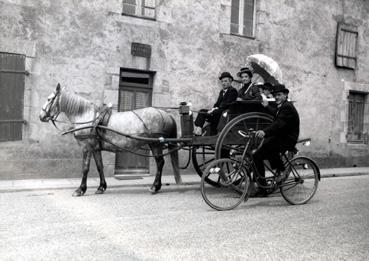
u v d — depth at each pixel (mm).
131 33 9977
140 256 4184
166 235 4953
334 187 9156
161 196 7551
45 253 4215
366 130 14586
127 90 10258
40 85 9031
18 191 7723
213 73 11188
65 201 6871
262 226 5457
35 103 8992
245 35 11984
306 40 13031
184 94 10750
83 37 9430
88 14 9469
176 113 10633
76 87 9391
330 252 4395
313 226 5492
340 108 13852
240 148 7223
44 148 9109
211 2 11094
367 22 14578
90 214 5965
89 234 4934
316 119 13266
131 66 10000
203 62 11016
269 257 4215
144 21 10125
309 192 7227
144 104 10484
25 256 4117
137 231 5105
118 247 4461
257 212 6344
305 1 12992
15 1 8734
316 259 4176
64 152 9328
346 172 11961
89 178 9414
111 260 4047
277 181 6867
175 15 10555
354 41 14219
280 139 6812
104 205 6609
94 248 4410
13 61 8742
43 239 4695
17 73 8781
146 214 6043
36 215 5824
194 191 8117
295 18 12773
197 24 10883
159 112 7695
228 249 4453
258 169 6910
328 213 6332
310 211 6473
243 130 7176
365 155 14375
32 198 7070
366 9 14555
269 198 7605
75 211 6133
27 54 8859
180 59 10656
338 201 7371
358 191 8562
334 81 13711
